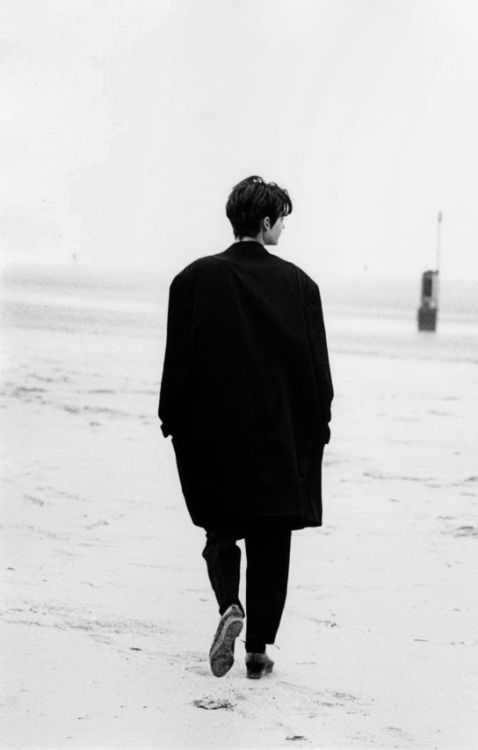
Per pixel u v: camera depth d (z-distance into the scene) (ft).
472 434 31.83
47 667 12.36
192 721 10.89
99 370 41.63
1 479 23.39
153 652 13.03
